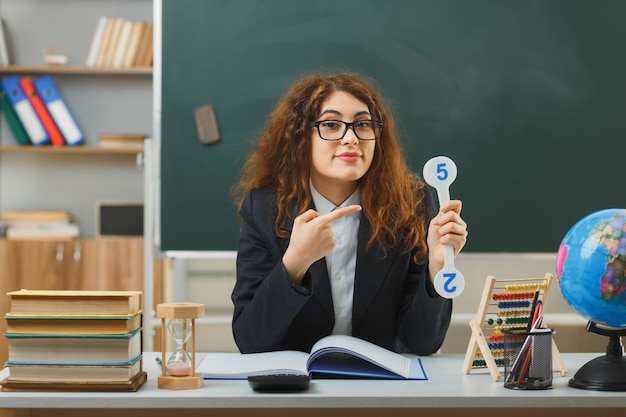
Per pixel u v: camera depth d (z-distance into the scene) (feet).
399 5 10.03
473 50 10.03
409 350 5.54
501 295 4.69
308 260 4.74
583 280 4.14
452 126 10.02
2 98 12.64
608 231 4.13
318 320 5.37
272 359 4.68
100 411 4.54
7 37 13.07
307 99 5.45
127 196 13.32
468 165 9.99
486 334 5.96
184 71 9.96
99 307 4.09
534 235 9.98
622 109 10.03
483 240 9.96
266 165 5.72
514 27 10.03
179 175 9.93
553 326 11.00
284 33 10.03
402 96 10.02
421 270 5.55
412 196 5.69
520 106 10.03
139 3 13.25
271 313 4.83
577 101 10.03
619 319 4.17
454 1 10.03
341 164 5.13
